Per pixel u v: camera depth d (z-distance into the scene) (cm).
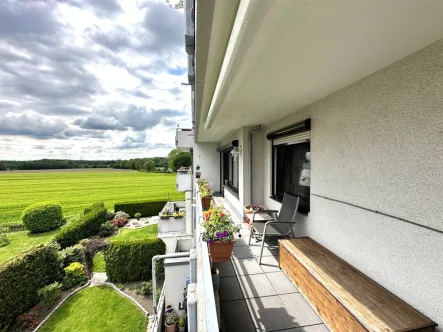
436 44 144
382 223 192
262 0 92
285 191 434
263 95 260
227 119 430
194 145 1077
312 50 150
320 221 287
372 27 123
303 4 98
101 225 1373
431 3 101
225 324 200
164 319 528
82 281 745
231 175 831
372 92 199
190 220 999
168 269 493
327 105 267
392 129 180
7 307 554
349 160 231
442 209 146
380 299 174
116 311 611
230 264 310
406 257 170
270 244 377
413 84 161
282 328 196
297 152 381
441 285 147
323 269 222
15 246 1232
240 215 563
